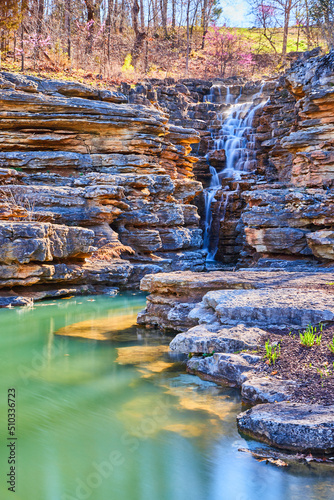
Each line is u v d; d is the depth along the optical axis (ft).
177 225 64.90
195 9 144.05
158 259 57.36
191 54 134.72
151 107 70.18
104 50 100.27
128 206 55.57
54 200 50.62
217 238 74.79
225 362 21.36
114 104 62.28
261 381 18.84
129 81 84.38
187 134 73.15
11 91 57.93
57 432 16.61
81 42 94.32
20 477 13.80
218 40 132.87
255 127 85.81
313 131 56.75
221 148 86.38
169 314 31.40
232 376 20.98
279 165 75.61
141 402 19.20
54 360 25.00
